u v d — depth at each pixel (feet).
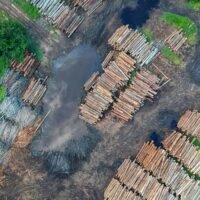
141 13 143.13
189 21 141.49
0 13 143.13
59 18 142.10
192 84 141.28
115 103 140.87
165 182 137.39
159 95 141.49
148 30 142.10
